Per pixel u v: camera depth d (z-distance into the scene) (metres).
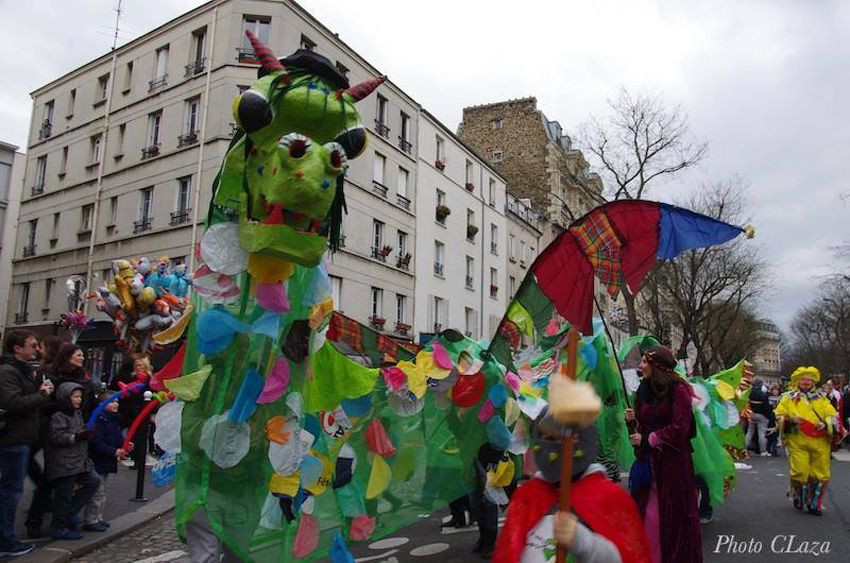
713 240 3.95
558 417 2.64
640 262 4.00
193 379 3.32
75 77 25.72
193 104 21.02
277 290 3.47
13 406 4.97
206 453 3.27
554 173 39.53
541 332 5.23
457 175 29.64
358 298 22.47
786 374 84.12
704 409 6.69
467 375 4.89
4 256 29.20
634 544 2.83
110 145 23.45
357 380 4.10
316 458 3.74
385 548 5.89
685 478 4.35
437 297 27.38
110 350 21.19
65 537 5.66
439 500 4.75
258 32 20.31
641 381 4.81
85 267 23.48
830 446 7.53
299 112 3.33
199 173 19.75
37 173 26.95
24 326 25.47
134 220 21.80
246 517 3.37
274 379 3.45
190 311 3.74
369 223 23.31
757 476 10.88
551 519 2.89
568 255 3.77
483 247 31.41
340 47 22.36
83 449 5.72
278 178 3.16
